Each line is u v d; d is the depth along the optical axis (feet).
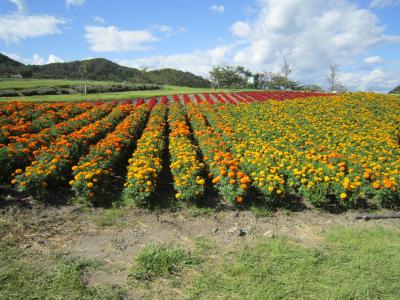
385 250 18.15
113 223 21.25
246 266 16.28
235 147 35.09
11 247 17.54
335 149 38.68
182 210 23.79
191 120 57.36
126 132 38.68
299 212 24.30
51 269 15.71
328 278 15.40
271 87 250.16
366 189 25.98
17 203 23.16
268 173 25.55
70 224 20.90
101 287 14.57
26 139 33.12
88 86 150.00
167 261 16.42
